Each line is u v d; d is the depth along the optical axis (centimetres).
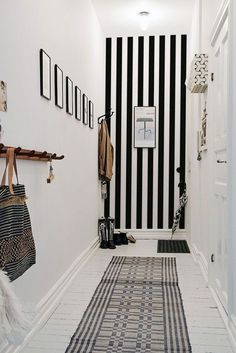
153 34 505
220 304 248
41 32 229
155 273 341
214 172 280
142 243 485
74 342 201
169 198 512
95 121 450
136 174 515
